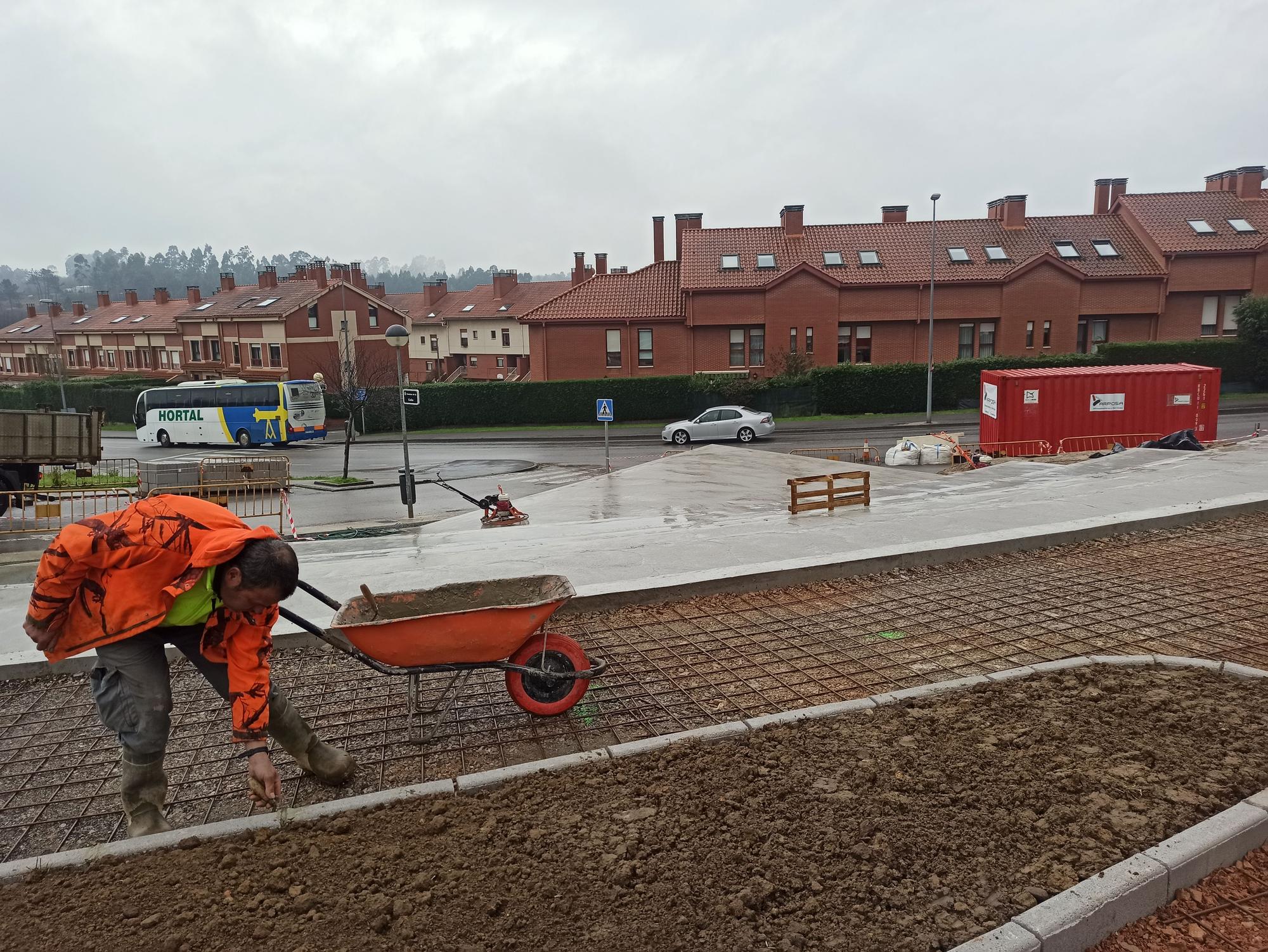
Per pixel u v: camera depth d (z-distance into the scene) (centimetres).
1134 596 657
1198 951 269
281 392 4053
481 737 452
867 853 308
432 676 547
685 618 652
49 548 314
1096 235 4200
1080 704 434
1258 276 3959
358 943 267
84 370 7281
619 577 755
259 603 319
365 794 379
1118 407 2405
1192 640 552
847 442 3162
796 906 282
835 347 4131
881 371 4003
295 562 321
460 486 2584
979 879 294
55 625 318
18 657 573
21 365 7788
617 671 539
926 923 272
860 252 4244
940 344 4141
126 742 338
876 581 741
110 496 2066
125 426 5684
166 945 268
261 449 4119
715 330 4278
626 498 1759
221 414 4138
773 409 4106
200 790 400
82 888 303
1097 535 870
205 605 326
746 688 504
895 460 2373
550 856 313
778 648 574
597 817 341
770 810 341
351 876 305
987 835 319
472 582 481
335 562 938
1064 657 533
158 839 329
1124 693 448
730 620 643
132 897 296
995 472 1686
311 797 392
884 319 4097
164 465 1975
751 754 393
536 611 441
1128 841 312
